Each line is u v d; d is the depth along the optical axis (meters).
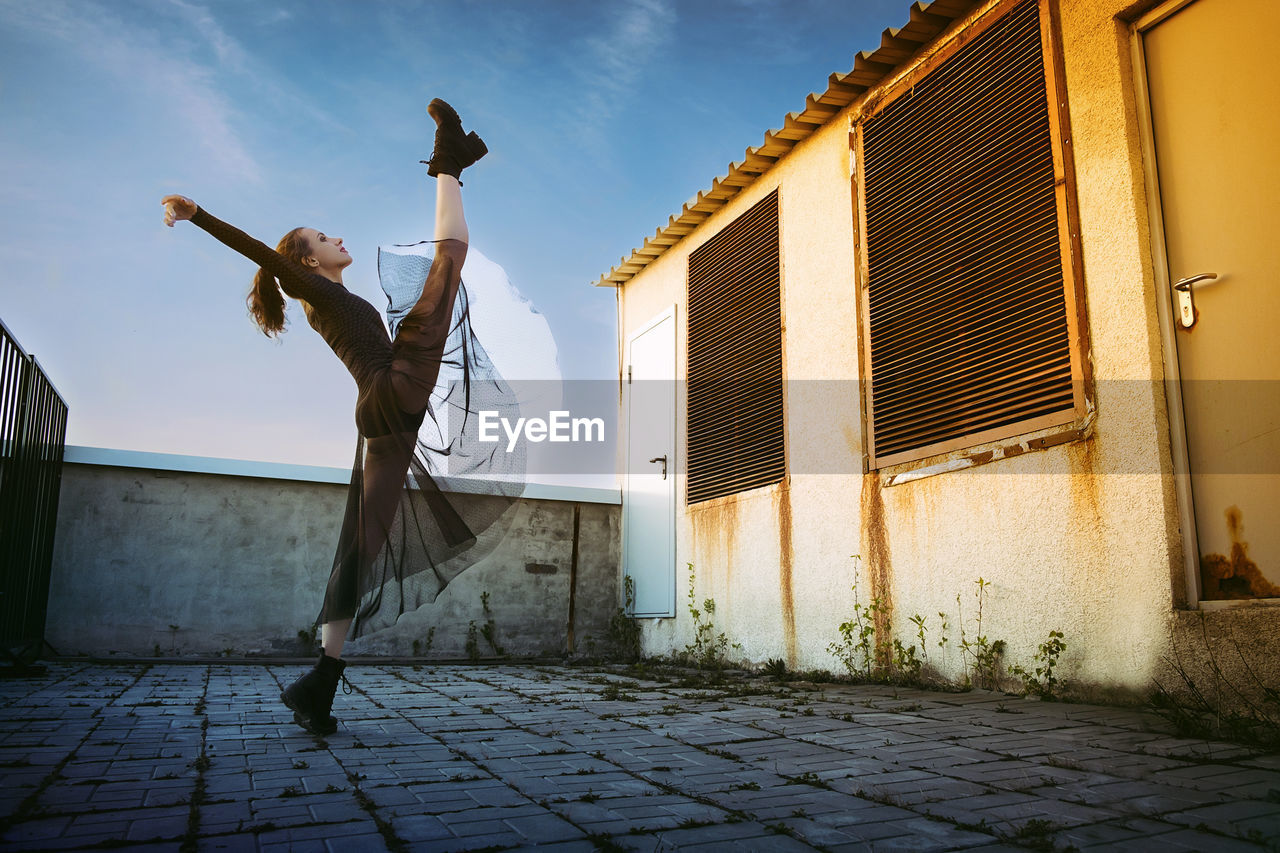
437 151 2.69
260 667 5.54
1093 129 3.74
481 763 2.10
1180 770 2.02
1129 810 1.61
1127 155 3.56
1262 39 3.16
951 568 4.29
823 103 5.43
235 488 6.47
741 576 6.13
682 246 7.50
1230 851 1.33
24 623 5.02
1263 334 3.06
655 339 7.77
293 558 6.54
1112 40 3.68
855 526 5.03
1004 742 2.47
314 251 2.66
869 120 5.23
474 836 1.40
